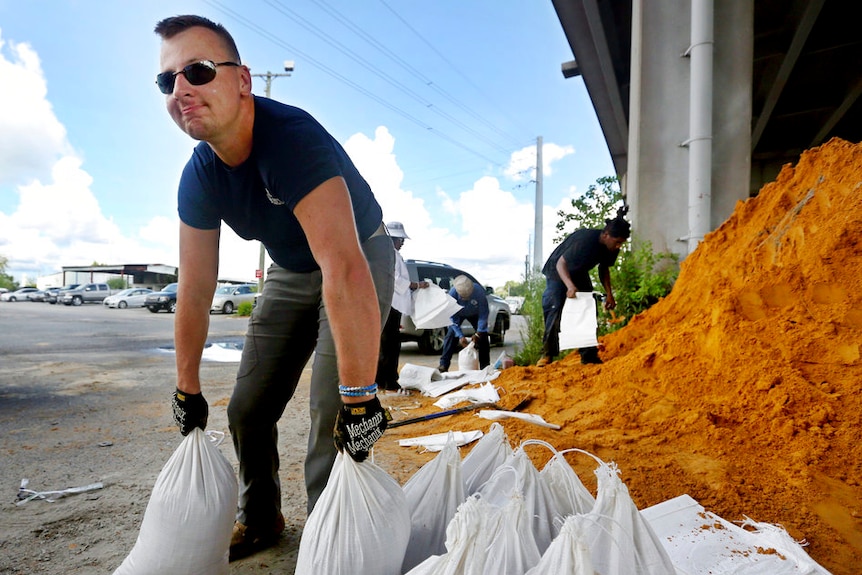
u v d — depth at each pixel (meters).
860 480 2.47
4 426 4.39
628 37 13.77
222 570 1.76
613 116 18.55
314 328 2.17
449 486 1.62
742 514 2.23
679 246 7.20
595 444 3.13
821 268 3.54
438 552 1.55
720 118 7.28
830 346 3.22
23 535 2.39
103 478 3.13
